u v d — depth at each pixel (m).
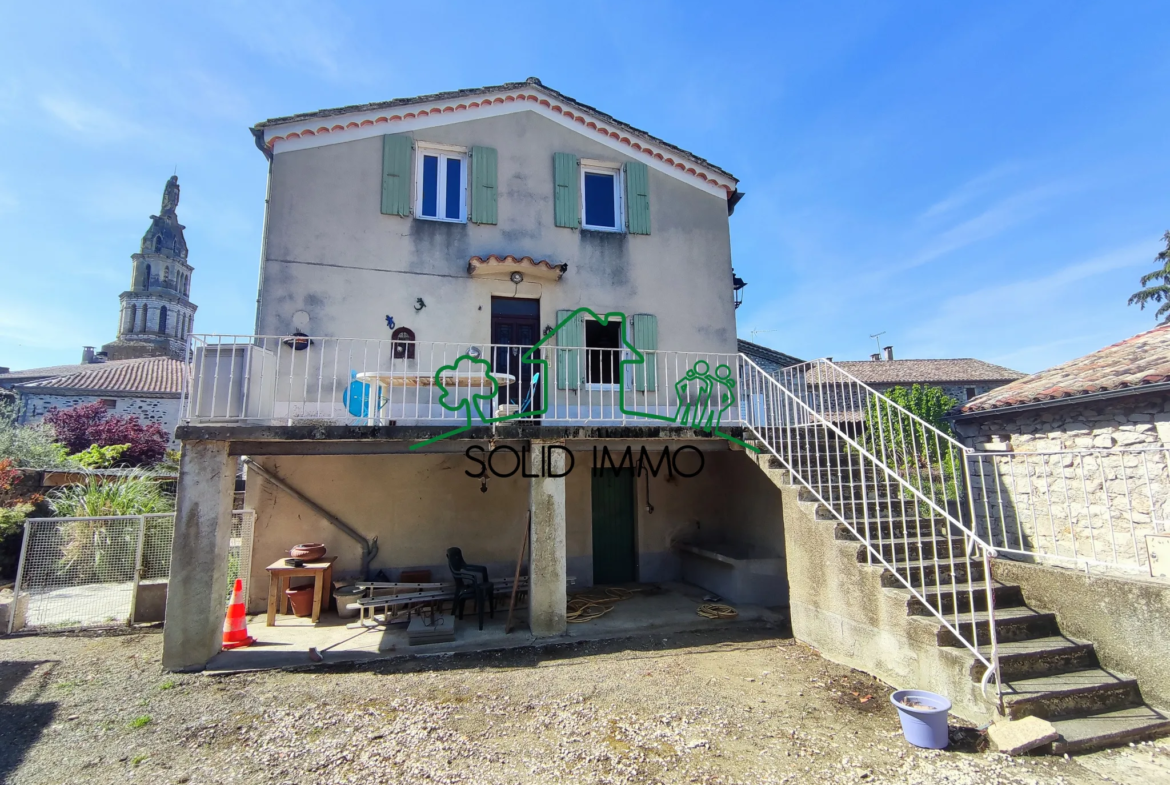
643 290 9.57
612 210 9.99
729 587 8.27
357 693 5.06
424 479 8.67
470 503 8.80
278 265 8.05
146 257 46.31
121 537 8.05
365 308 8.30
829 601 5.84
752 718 4.49
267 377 6.91
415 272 8.58
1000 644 4.62
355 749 4.06
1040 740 3.78
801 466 6.80
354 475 8.45
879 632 5.17
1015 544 7.89
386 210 8.55
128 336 43.56
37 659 5.93
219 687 5.21
